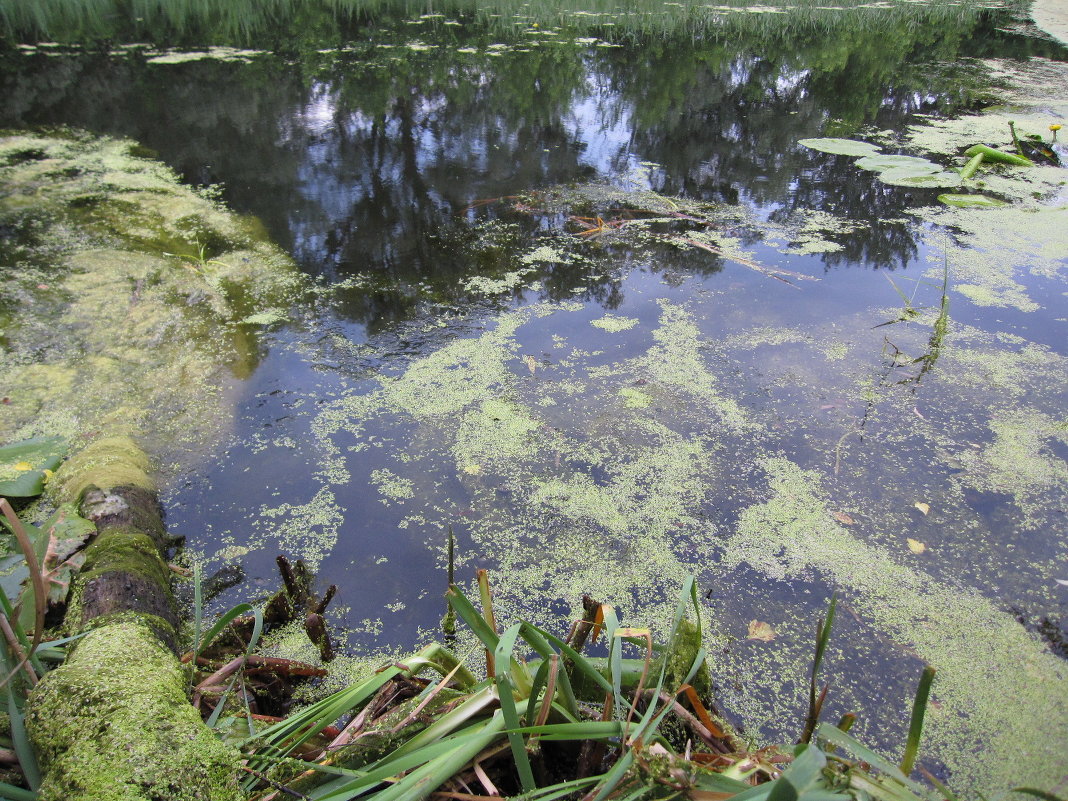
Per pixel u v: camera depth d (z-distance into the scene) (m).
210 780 1.15
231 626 1.67
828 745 1.45
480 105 5.66
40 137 4.73
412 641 1.72
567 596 1.84
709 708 1.55
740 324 2.95
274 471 2.22
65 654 1.45
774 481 2.18
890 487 2.16
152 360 2.70
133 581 1.67
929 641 1.72
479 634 1.26
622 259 3.46
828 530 2.02
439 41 7.35
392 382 2.61
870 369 2.67
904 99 5.90
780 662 1.67
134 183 4.14
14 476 2.09
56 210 3.78
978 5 9.50
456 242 3.60
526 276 3.31
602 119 5.43
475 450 2.30
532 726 1.18
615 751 1.33
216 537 1.99
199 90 5.74
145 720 1.20
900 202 4.09
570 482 2.18
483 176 4.43
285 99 5.64
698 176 4.46
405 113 5.46
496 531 2.03
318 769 1.18
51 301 3.01
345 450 2.30
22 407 2.43
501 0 9.09
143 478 2.12
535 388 2.57
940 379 2.61
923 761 1.46
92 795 1.07
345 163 4.57
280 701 1.56
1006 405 2.48
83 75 5.96
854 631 1.75
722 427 2.39
